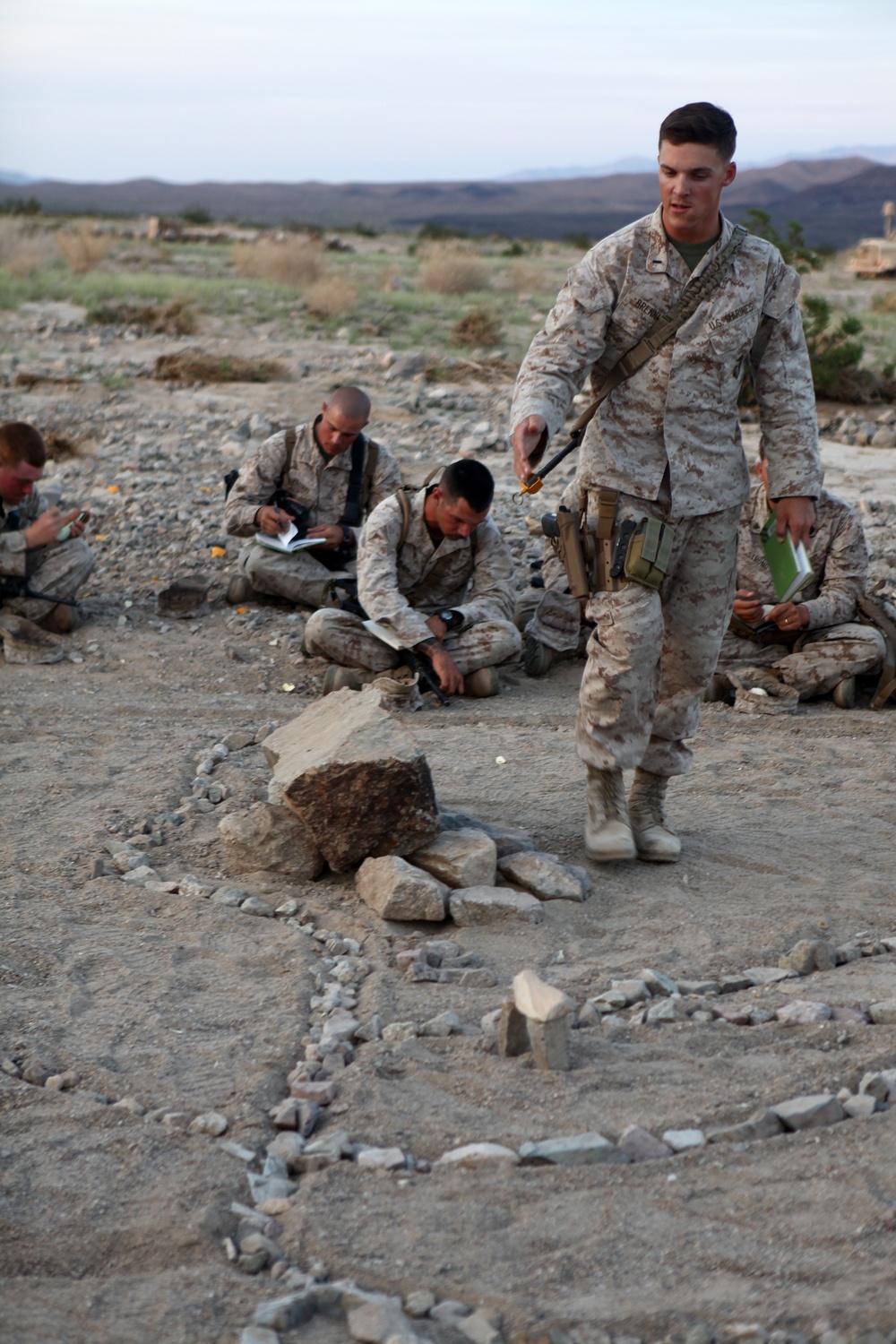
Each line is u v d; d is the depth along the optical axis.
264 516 6.88
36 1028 2.97
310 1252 2.16
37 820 4.36
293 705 5.93
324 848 3.87
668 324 3.60
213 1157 2.43
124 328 19.06
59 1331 1.96
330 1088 2.69
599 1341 1.93
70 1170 2.38
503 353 17.48
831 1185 2.29
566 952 3.49
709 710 6.03
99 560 8.11
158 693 6.06
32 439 6.62
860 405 14.98
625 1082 2.72
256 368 15.34
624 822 4.05
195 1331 1.97
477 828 4.18
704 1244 2.14
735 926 3.66
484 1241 2.17
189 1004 3.12
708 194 3.48
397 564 6.05
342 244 45.66
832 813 4.59
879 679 6.20
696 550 3.85
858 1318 1.94
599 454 3.75
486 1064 2.81
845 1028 2.94
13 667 6.41
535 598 6.85
